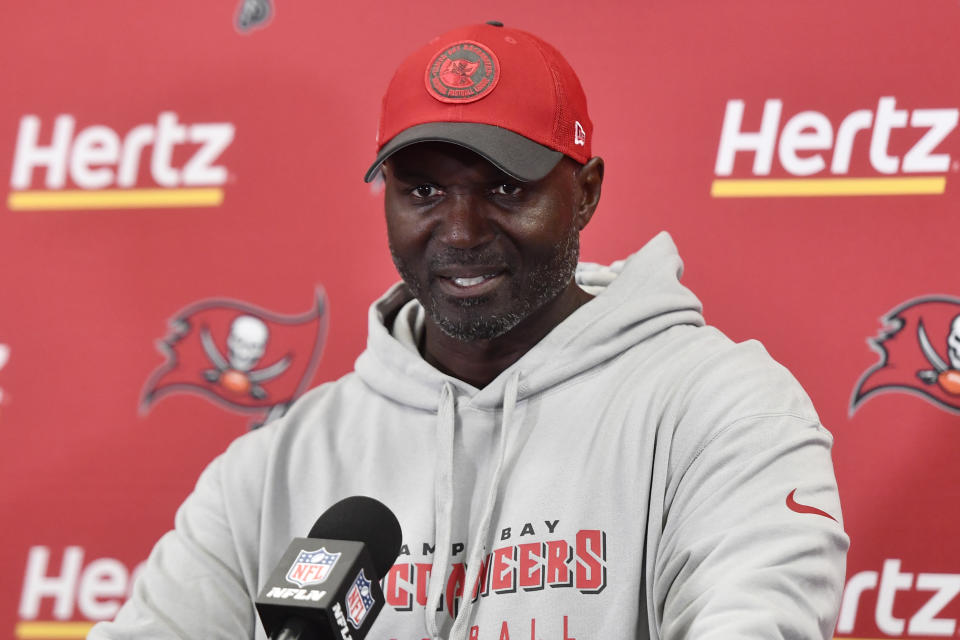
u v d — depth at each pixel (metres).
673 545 3.36
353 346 6.30
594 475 3.59
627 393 3.74
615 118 6.18
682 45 6.18
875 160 5.98
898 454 5.84
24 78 6.55
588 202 4.01
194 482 6.32
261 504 3.96
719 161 6.09
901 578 5.79
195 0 6.51
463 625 3.47
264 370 6.34
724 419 3.45
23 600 6.34
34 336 6.45
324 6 6.46
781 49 6.09
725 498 3.29
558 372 3.85
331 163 6.39
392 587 3.65
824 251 5.98
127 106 6.50
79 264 6.46
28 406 6.43
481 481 3.82
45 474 6.38
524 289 3.69
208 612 3.82
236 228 6.41
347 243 6.35
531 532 3.56
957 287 5.87
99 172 6.49
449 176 3.61
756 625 2.80
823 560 3.09
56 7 6.57
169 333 6.40
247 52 6.48
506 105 3.61
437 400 3.95
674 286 4.04
